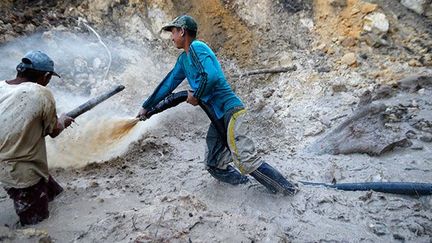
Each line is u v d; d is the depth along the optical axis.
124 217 3.20
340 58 6.41
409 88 5.69
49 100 3.12
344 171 4.18
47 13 6.49
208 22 7.12
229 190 3.86
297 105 5.75
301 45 6.75
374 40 6.43
